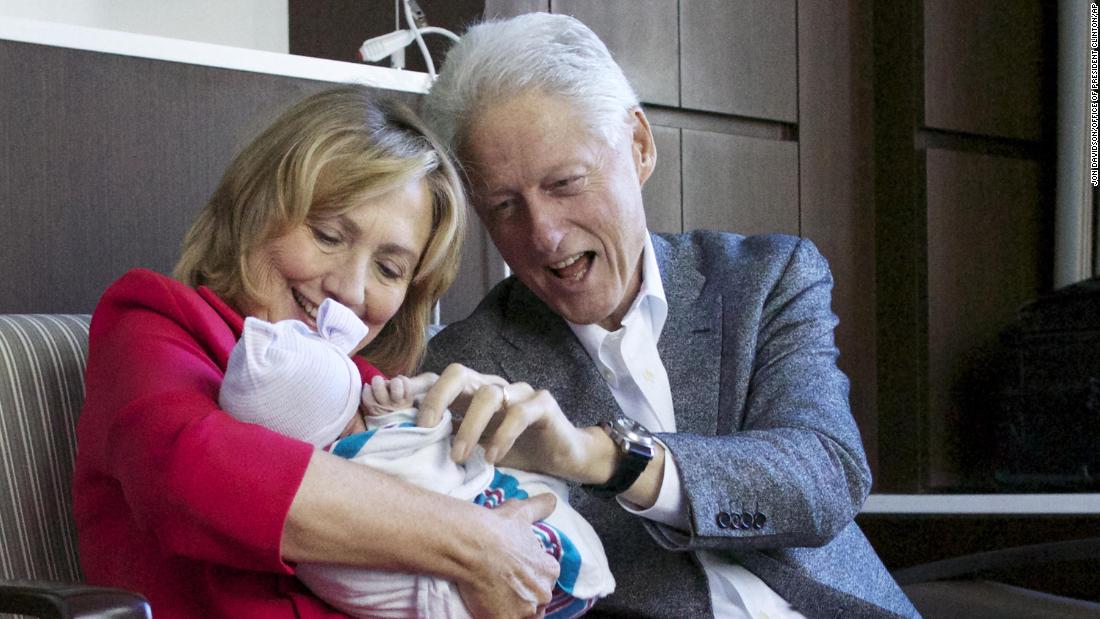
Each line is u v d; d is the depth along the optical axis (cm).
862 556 150
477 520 104
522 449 120
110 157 158
